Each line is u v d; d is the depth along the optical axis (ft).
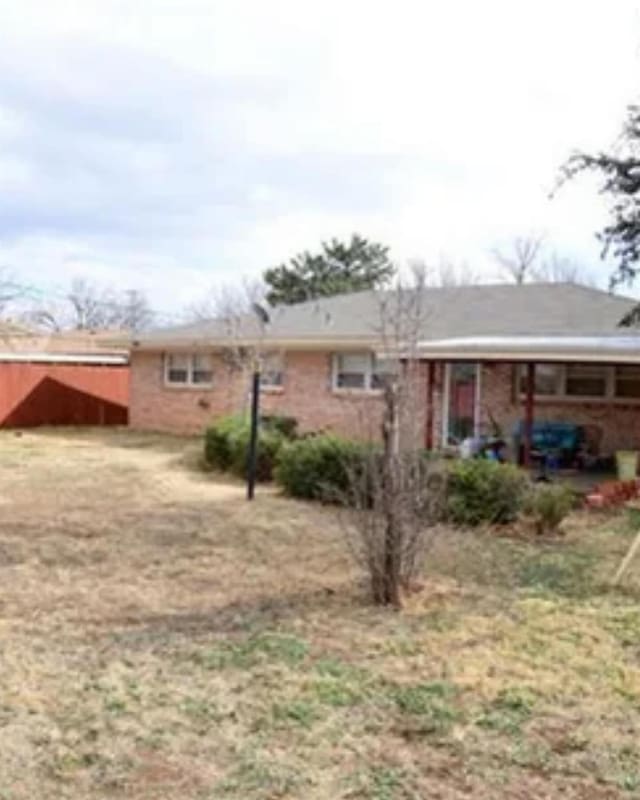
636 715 17.08
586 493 44.80
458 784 14.16
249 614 23.56
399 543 24.88
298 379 69.82
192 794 13.61
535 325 63.10
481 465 37.40
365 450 32.19
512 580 27.86
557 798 13.79
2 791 13.60
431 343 52.90
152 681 18.35
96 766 14.51
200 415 77.36
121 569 28.40
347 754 15.16
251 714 16.75
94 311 159.74
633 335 55.26
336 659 19.93
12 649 20.27
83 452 63.31
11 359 83.82
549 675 19.19
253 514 38.75
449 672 19.25
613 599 25.67
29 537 33.06
